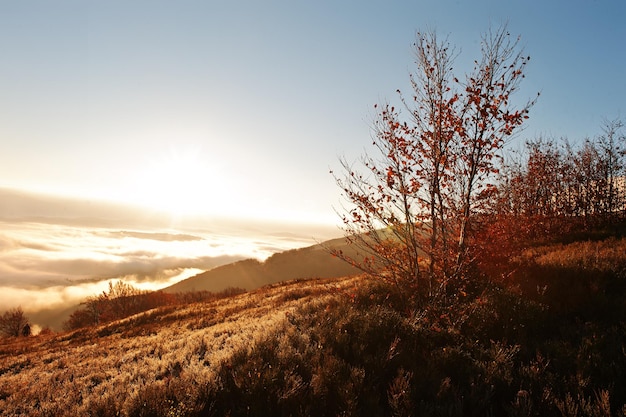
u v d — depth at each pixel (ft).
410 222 30.66
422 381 16.62
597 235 55.47
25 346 74.49
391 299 32.81
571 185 65.21
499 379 16.34
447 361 18.51
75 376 32.37
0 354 65.98
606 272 28.84
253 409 15.43
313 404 15.57
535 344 19.53
